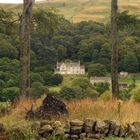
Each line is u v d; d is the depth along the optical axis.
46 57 104.44
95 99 22.92
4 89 53.91
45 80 92.06
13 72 75.06
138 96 31.44
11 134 14.50
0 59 79.38
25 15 30.16
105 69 107.94
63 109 17.75
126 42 102.75
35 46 103.12
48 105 17.59
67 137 15.58
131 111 18.97
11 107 20.14
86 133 15.87
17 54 86.94
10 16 32.31
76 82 70.44
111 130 16.23
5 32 32.91
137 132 16.61
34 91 57.06
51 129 15.38
